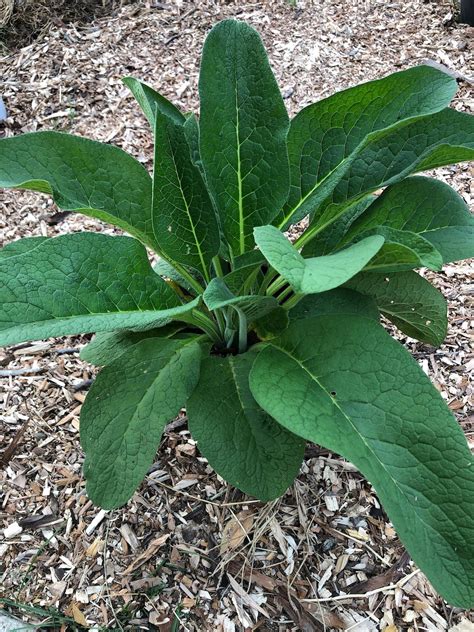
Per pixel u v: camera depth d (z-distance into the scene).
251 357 0.67
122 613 0.65
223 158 0.63
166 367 0.64
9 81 1.43
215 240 0.65
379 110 0.63
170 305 0.61
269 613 0.65
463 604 0.48
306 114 0.63
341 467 0.77
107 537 0.72
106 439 0.61
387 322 0.96
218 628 0.64
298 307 0.69
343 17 1.58
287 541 0.71
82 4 1.63
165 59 1.48
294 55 1.47
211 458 0.59
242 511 0.73
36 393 0.89
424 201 0.65
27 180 0.60
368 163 0.66
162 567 0.69
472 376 0.87
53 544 0.72
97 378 0.64
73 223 1.16
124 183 0.65
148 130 1.32
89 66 1.46
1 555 0.71
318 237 0.70
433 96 0.61
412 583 0.67
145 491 0.75
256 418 0.61
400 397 0.54
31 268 0.54
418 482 0.51
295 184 0.67
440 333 0.76
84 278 0.56
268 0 1.63
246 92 0.61
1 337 0.49
